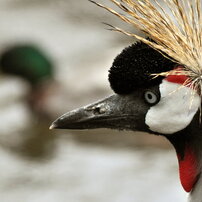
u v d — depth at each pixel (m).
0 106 16.59
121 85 6.31
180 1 6.12
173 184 12.16
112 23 17.52
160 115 6.20
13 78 17.61
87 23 19.45
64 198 12.06
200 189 6.19
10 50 17.75
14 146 14.46
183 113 6.12
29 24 20.03
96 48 18.67
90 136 14.66
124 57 6.18
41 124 15.89
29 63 17.42
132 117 6.38
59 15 20.11
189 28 6.01
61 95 16.83
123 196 11.93
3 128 15.42
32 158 13.81
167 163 13.16
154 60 6.07
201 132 6.16
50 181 12.69
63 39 19.25
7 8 20.80
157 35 5.99
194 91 6.01
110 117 6.46
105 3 17.58
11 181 12.73
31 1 20.78
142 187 12.17
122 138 14.35
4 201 12.06
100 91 16.91
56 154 13.97
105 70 17.30
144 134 14.23
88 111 6.53
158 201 11.65
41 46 18.73
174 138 6.27
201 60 5.96
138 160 13.41
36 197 12.16
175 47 5.95
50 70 17.59
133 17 6.22
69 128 6.57
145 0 6.10
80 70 17.59
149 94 6.22
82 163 13.41
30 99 16.55
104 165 13.26
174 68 6.01
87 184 12.48
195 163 6.25
